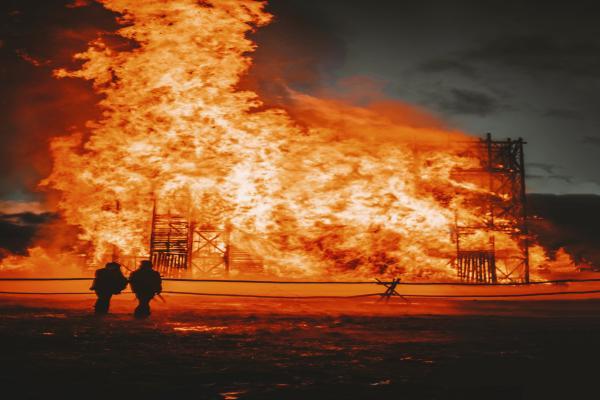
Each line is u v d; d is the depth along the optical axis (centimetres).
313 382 624
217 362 733
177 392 568
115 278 1309
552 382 632
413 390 590
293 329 1112
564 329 1144
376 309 1605
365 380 636
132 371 664
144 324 1128
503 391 588
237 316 1345
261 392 573
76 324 1094
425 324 1222
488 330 1119
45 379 613
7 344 830
